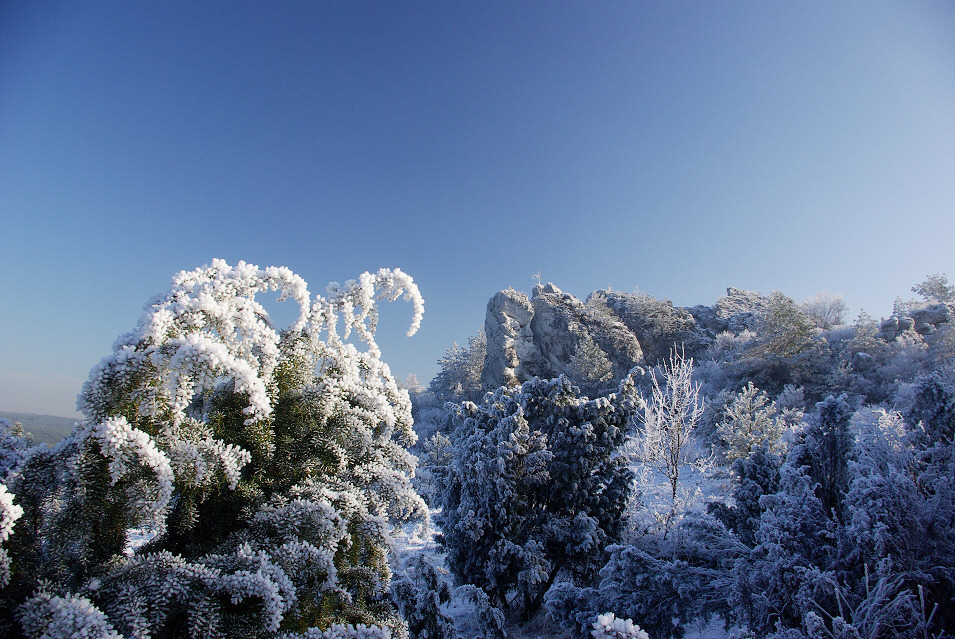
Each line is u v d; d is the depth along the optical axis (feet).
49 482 7.84
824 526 16.61
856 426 20.40
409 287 12.92
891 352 111.86
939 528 15.30
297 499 9.64
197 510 9.28
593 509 30.81
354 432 11.40
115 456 7.17
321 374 12.19
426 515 12.34
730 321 187.42
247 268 10.72
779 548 15.33
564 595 20.33
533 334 174.81
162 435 8.50
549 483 30.81
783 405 91.71
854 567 14.96
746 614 16.60
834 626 12.59
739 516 23.00
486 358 177.99
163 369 7.72
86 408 7.49
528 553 27.12
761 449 23.95
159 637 7.48
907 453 18.31
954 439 18.03
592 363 145.07
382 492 11.50
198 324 8.63
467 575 28.68
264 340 9.97
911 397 21.45
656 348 173.06
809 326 116.98
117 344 8.18
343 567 10.61
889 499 14.49
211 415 10.09
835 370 109.60
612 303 208.13
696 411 50.19
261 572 7.57
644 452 59.57
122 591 7.04
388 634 7.93
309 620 9.20
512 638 26.45
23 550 7.34
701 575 18.52
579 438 30.42
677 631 18.29
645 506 39.04
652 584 18.17
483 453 28.68
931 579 13.67
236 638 7.64
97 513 7.60
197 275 10.16
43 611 6.05
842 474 19.35
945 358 98.99
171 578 7.23
